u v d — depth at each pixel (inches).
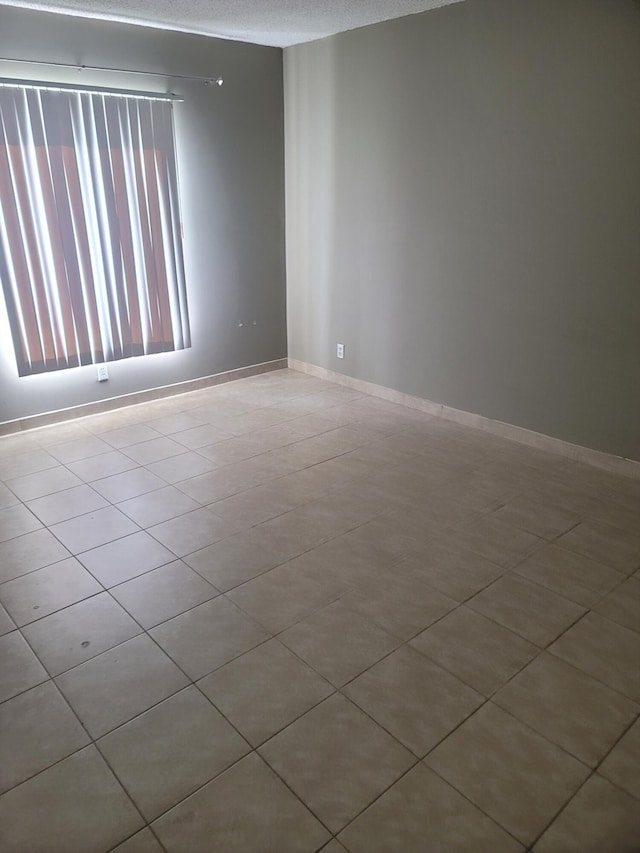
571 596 96.0
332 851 59.6
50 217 149.5
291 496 127.1
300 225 196.2
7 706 76.4
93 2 133.5
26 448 151.0
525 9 127.3
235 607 93.8
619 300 127.6
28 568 103.7
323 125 178.7
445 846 60.1
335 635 87.9
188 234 179.3
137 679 80.4
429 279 163.2
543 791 65.5
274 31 163.2
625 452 134.3
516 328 147.1
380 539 111.3
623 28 114.8
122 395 177.3
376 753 69.9
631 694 77.9
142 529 115.2
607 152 122.2
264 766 68.4
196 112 171.2
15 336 151.2
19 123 141.1
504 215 142.3
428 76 148.5
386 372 183.0
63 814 63.3
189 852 59.6
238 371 203.2
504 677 80.4
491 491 128.6
